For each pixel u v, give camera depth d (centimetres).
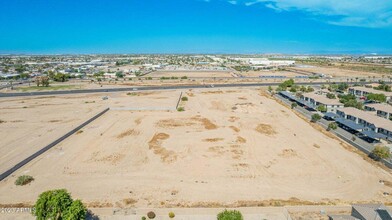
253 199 3919
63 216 2895
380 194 4069
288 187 4256
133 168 4869
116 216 3497
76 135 6619
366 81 16262
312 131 7025
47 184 4300
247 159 5256
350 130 7019
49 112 8706
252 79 17675
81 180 4438
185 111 9006
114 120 7938
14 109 9175
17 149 5509
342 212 3603
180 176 4584
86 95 11875
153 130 6962
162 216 3506
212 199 3922
